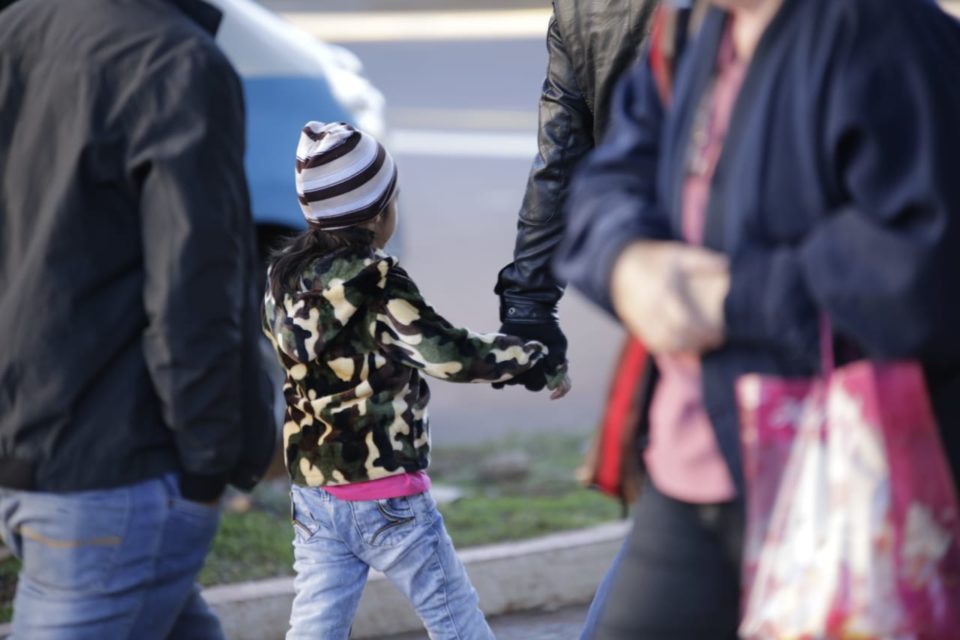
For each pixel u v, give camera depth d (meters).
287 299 11.98
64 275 9.87
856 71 6.98
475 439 26.81
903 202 6.77
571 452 25.28
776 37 7.34
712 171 7.54
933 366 7.34
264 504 20.30
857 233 6.82
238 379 9.90
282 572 17.83
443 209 57.44
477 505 20.81
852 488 7.08
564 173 12.88
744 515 7.77
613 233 7.57
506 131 75.94
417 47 87.75
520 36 91.19
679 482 8.01
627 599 8.29
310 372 12.01
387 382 11.90
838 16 7.12
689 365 7.92
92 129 9.86
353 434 11.94
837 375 7.17
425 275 42.94
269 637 16.34
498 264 45.31
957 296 6.76
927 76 6.96
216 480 9.95
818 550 7.08
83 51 10.05
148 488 9.98
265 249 21.27
